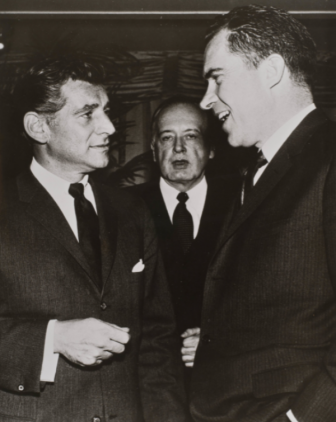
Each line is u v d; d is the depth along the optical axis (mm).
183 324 2182
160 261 1952
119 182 2410
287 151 1620
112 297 1718
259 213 1597
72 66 1841
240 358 1576
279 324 1524
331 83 2389
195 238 2264
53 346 1579
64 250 1683
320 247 1472
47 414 1597
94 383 1662
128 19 2496
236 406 1550
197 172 2332
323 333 1479
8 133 2045
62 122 1789
